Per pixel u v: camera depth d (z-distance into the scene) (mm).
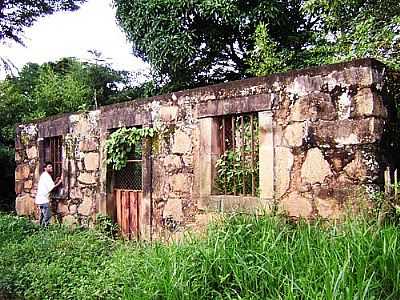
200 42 11141
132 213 7137
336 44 8172
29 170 9938
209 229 4789
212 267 3934
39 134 9523
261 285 3539
